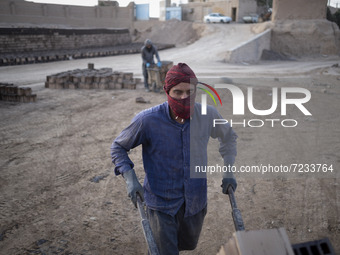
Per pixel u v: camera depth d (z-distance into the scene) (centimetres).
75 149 538
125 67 1812
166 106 171
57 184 411
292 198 354
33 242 295
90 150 533
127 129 179
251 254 102
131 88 1112
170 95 158
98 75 1145
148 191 184
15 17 2830
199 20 3991
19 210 349
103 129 650
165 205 179
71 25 3303
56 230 312
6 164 475
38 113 779
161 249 182
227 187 167
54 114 770
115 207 354
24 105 862
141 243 293
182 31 3331
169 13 4053
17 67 1808
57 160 491
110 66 1859
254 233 106
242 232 106
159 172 177
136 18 3856
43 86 1178
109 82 1135
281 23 2564
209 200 362
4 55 2112
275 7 2603
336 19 3045
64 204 361
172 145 170
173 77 152
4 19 2755
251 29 2823
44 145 558
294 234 291
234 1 3672
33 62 2002
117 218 333
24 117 742
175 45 3034
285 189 375
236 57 2105
